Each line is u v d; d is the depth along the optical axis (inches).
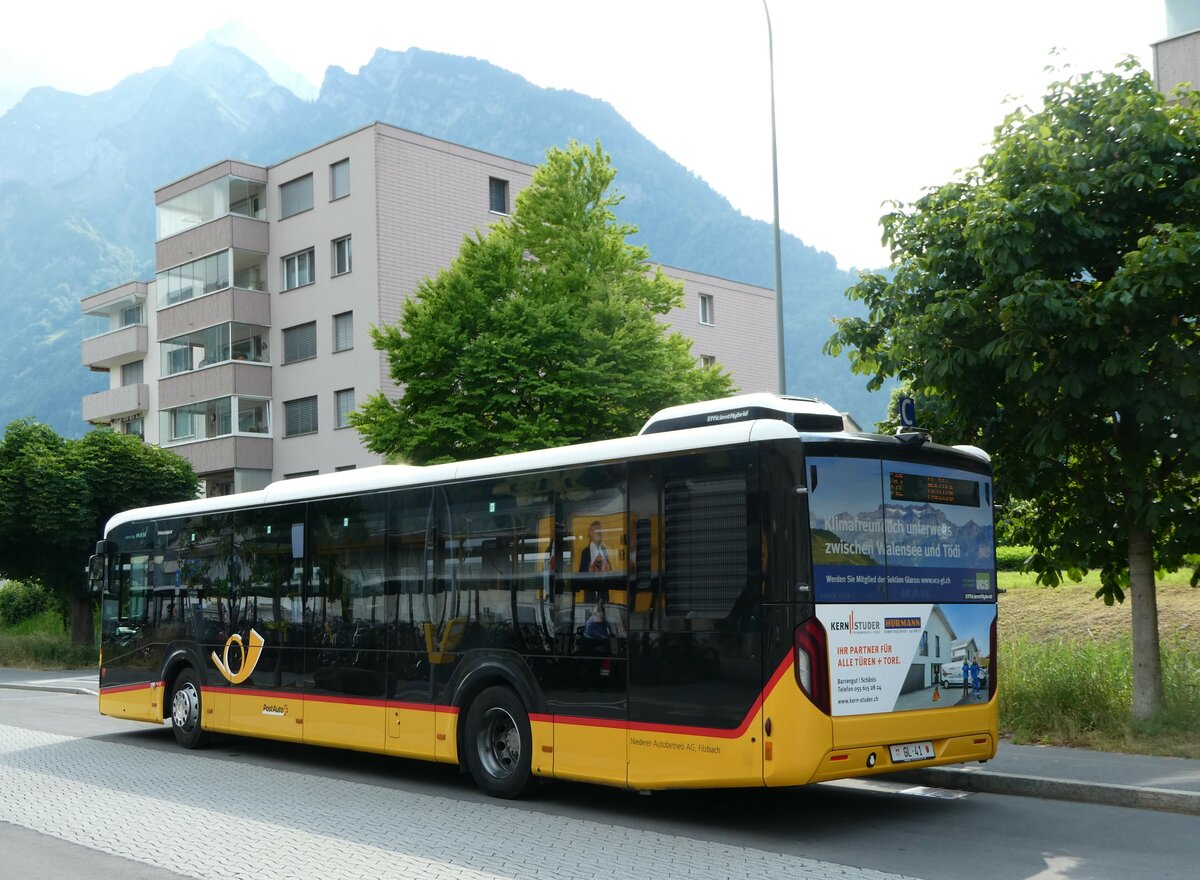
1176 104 469.1
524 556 391.5
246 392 1676.9
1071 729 455.2
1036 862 288.7
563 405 941.8
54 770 482.3
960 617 355.6
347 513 471.5
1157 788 356.2
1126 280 409.4
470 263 1012.5
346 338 1609.3
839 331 513.3
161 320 1807.3
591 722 361.4
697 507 340.8
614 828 340.5
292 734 486.3
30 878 287.7
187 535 565.0
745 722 320.2
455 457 959.0
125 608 603.8
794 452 324.2
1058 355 432.8
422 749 422.3
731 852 305.3
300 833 336.8
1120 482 462.3
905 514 345.1
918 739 337.7
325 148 1636.3
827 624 319.6
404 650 434.9
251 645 514.9
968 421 482.3
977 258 444.1
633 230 1061.1
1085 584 872.3
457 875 280.7
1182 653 539.8
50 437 1322.6
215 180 1722.4
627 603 355.3
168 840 330.3
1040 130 450.3
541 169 1054.4
